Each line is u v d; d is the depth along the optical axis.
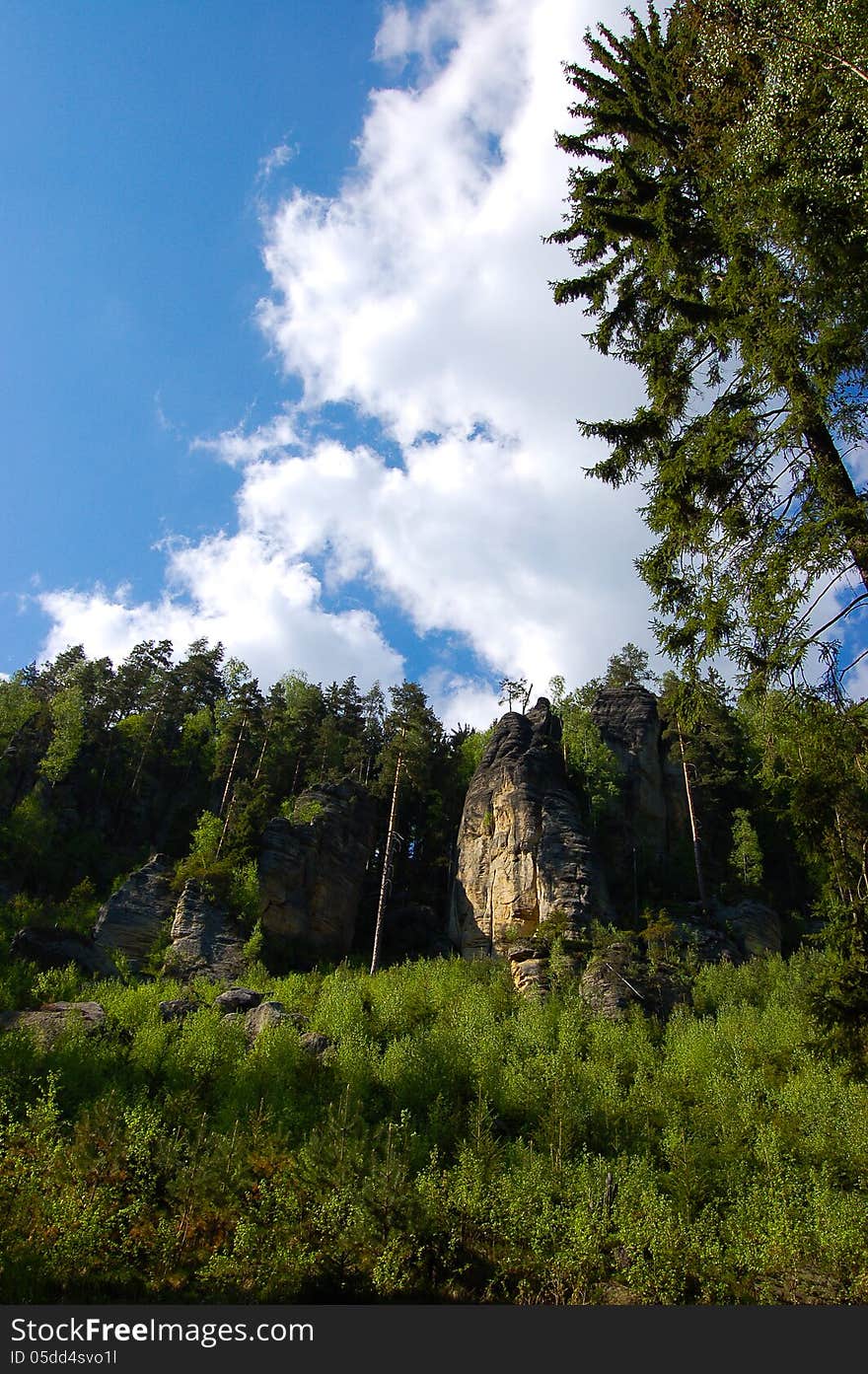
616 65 13.92
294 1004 34.81
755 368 11.23
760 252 11.47
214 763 66.62
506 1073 24.59
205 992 36.53
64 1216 12.42
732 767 59.91
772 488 11.51
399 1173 14.91
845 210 10.14
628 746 60.62
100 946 40.16
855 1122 20.50
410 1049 24.95
